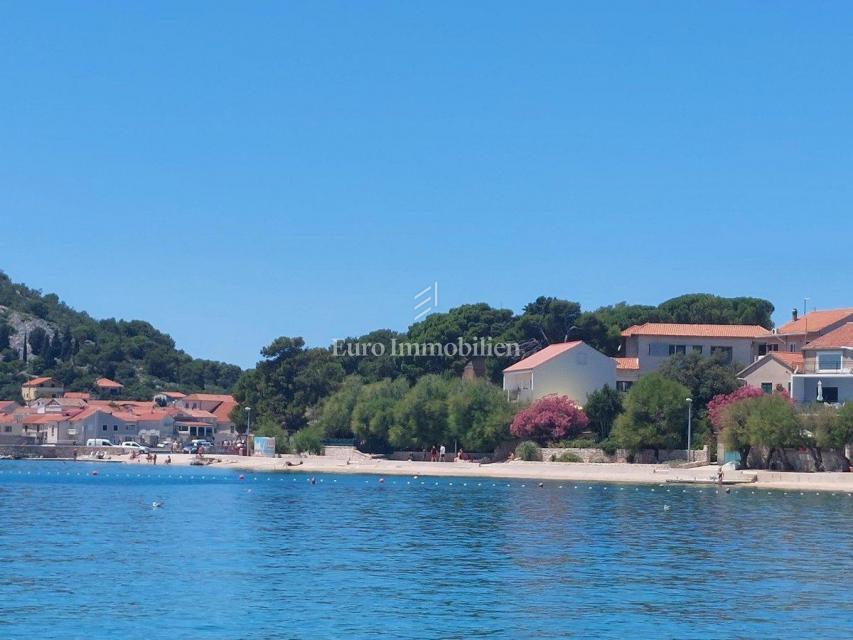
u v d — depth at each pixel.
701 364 148.25
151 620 43.28
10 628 41.69
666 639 40.81
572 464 139.00
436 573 54.56
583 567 56.78
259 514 85.69
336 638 40.66
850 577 53.94
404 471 154.75
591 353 164.62
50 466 190.12
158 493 110.62
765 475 120.12
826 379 138.75
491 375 194.75
